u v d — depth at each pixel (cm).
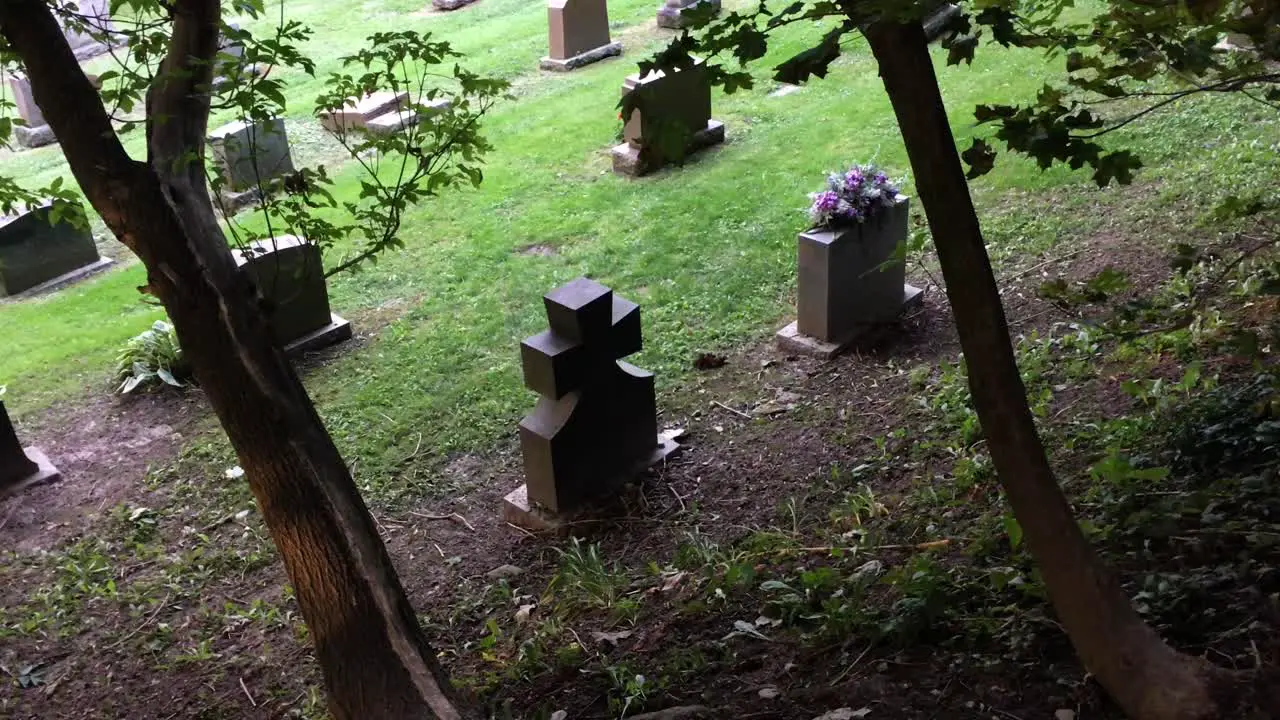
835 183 927
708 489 797
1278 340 541
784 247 1145
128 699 696
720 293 1081
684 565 689
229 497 901
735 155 1389
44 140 1747
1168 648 366
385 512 856
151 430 1005
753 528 722
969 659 459
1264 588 439
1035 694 424
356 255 1264
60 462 970
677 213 1255
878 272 955
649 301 1085
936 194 341
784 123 1464
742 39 346
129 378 1064
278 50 626
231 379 540
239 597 786
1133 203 1055
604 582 689
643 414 823
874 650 498
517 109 1656
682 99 1369
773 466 804
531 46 1962
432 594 751
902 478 722
